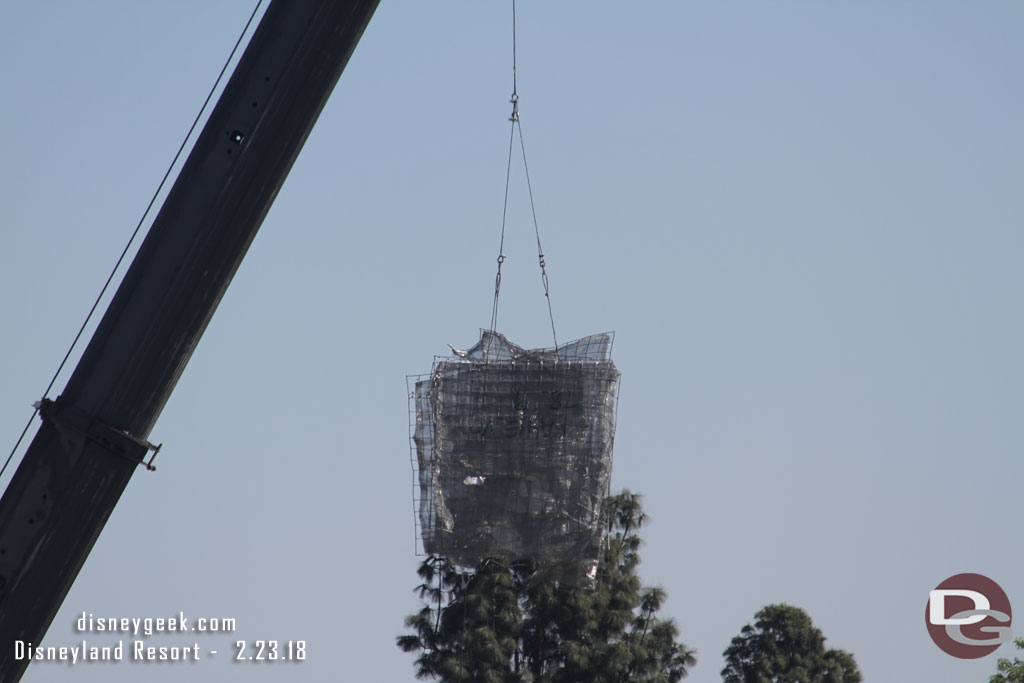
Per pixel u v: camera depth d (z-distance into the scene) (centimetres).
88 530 8400
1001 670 19112
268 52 8725
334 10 8744
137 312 8494
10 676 8275
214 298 8569
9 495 8350
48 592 8338
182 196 8581
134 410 8456
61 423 8388
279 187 8706
